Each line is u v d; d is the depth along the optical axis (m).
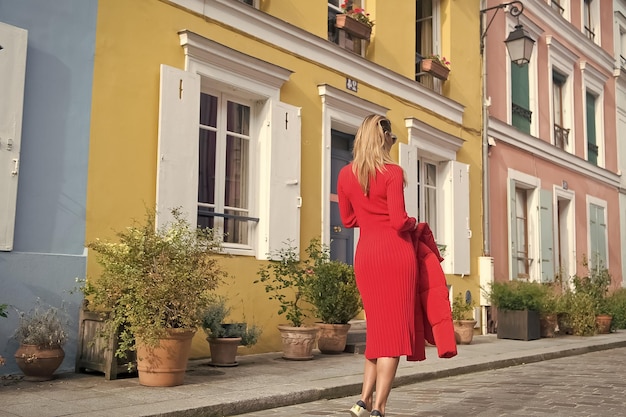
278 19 8.61
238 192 8.25
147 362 5.48
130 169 6.86
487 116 12.90
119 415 4.40
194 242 6.01
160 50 7.26
